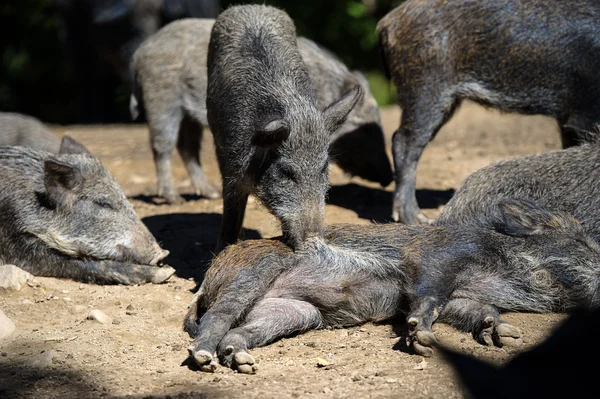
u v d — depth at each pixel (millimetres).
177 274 16484
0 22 50250
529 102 18312
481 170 15562
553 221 13781
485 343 12211
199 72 21750
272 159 13828
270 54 15312
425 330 11812
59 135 33656
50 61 50156
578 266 13477
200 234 18953
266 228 18859
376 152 22328
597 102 17828
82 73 42375
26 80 50438
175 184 25312
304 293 13359
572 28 17703
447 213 15391
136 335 12938
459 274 13391
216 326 12102
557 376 10117
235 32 15781
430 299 12898
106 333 12938
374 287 13492
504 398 9633
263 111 14359
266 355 12125
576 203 14734
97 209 16188
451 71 18453
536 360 10867
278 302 12961
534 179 15062
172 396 10531
